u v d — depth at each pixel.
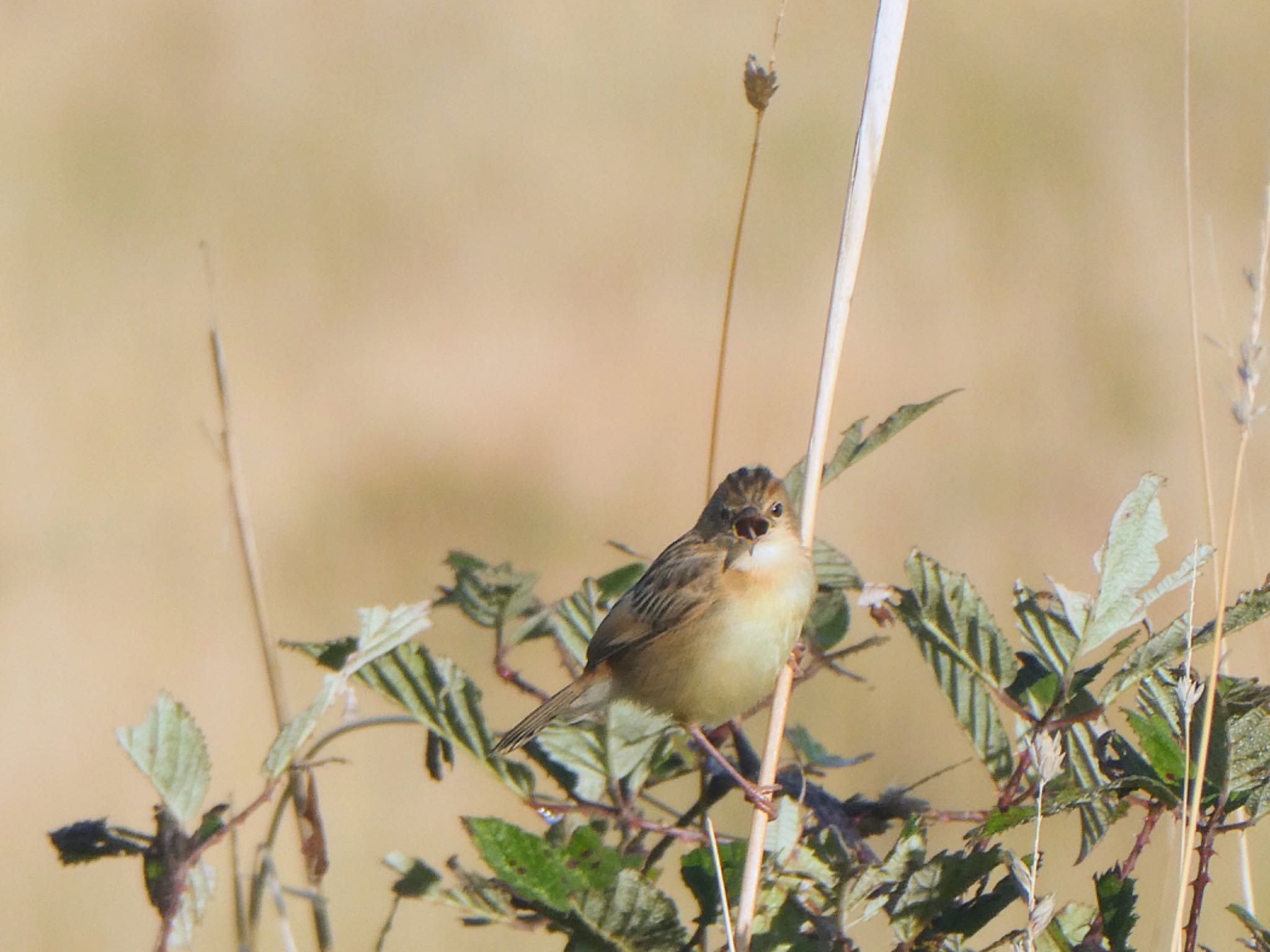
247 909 4.44
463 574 4.66
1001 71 23.25
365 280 20.11
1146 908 8.10
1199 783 3.71
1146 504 4.20
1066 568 13.48
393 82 25.09
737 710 5.98
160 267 20.25
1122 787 3.96
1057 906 7.99
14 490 15.17
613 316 18.84
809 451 5.05
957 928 3.82
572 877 3.82
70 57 25.47
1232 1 25.27
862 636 11.20
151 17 25.94
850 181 4.99
